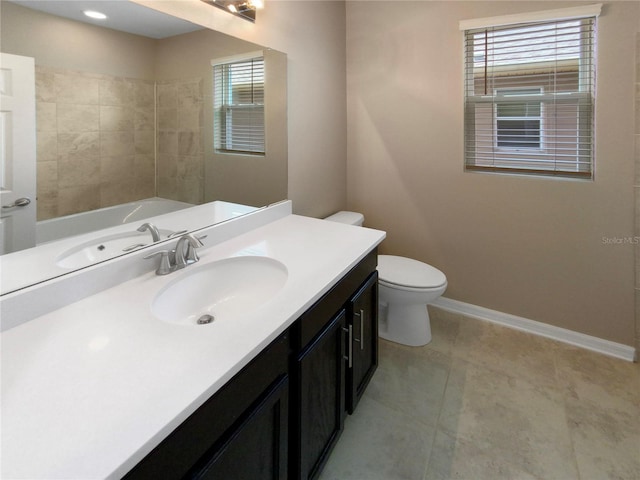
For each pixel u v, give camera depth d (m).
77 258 1.14
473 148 2.45
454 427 1.65
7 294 0.95
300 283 1.22
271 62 1.96
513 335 2.38
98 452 0.58
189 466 0.72
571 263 2.23
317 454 1.29
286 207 2.15
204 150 1.61
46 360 0.80
